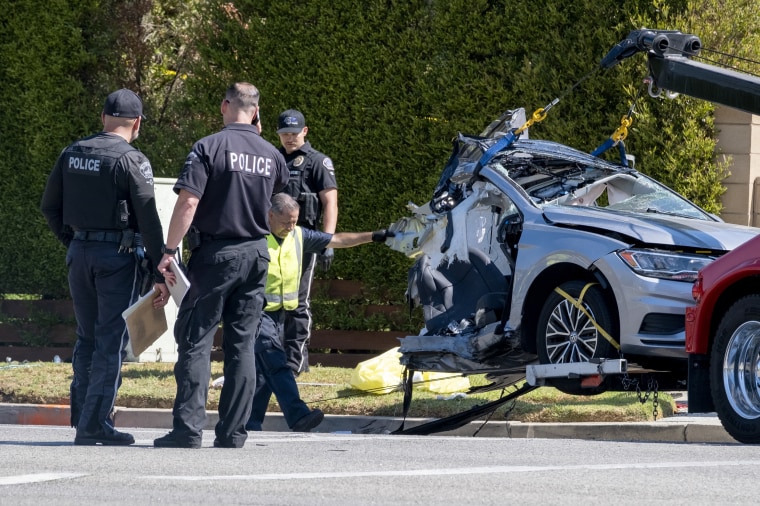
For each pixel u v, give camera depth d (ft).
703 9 157.48
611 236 111.45
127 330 95.91
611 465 77.71
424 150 168.96
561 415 125.90
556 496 64.18
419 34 169.17
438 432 127.03
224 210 89.30
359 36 172.14
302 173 143.33
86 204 95.40
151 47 193.16
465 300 126.00
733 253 96.53
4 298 190.29
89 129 186.39
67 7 185.57
